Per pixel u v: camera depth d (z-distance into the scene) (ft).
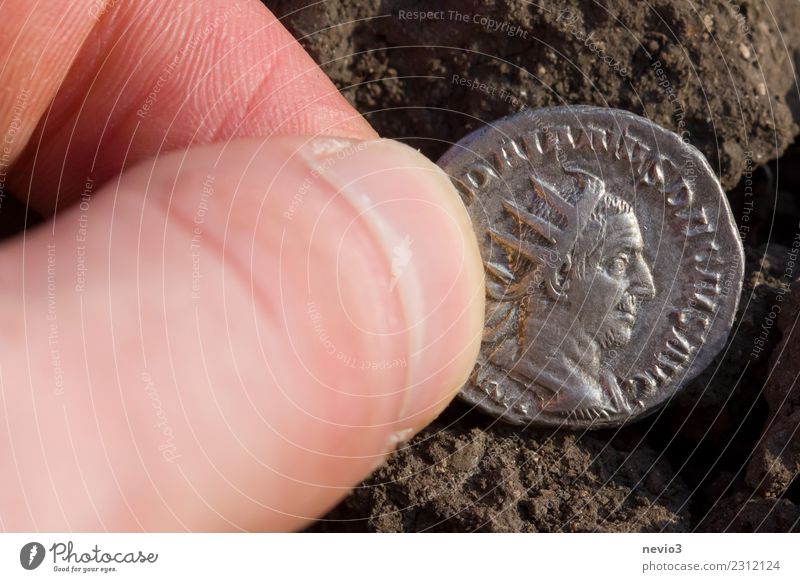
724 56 0.49
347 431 0.44
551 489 0.46
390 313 0.44
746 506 0.45
